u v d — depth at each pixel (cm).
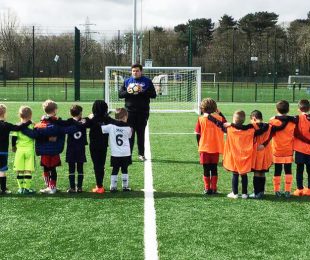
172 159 1026
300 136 691
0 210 620
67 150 711
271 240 512
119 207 636
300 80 5831
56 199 676
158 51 7288
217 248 487
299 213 614
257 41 7538
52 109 692
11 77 6247
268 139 670
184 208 632
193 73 2641
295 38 7444
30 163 702
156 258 459
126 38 6519
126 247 489
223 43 7506
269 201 671
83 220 578
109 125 707
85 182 793
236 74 6856
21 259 457
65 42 6525
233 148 672
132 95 960
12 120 1742
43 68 6450
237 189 688
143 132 996
